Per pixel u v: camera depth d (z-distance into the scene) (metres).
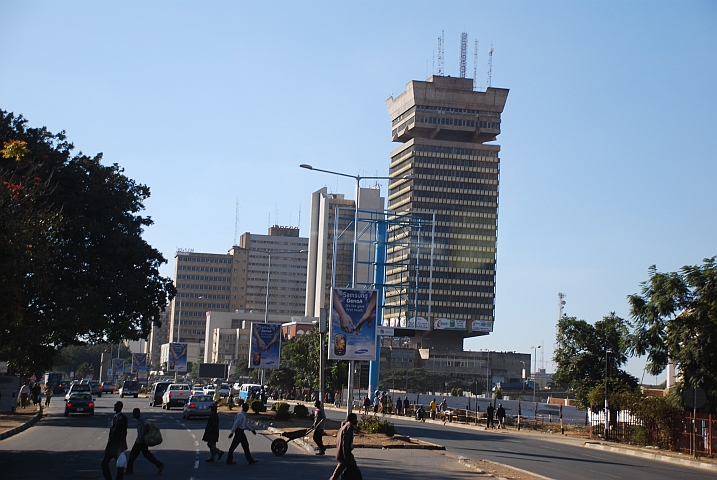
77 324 44.91
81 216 50.09
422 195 191.25
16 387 55.19
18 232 25.67
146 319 55.72
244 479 20.22
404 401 71.25
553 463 29.48
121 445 18.84
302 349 97.50
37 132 49.31
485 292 191.12
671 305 42.38
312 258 187.12
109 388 106.44
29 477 20.16
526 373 177.50
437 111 192.00
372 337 34.34
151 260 56.16
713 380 40.53
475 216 192.38
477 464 25.14
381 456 27.64
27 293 31.73
